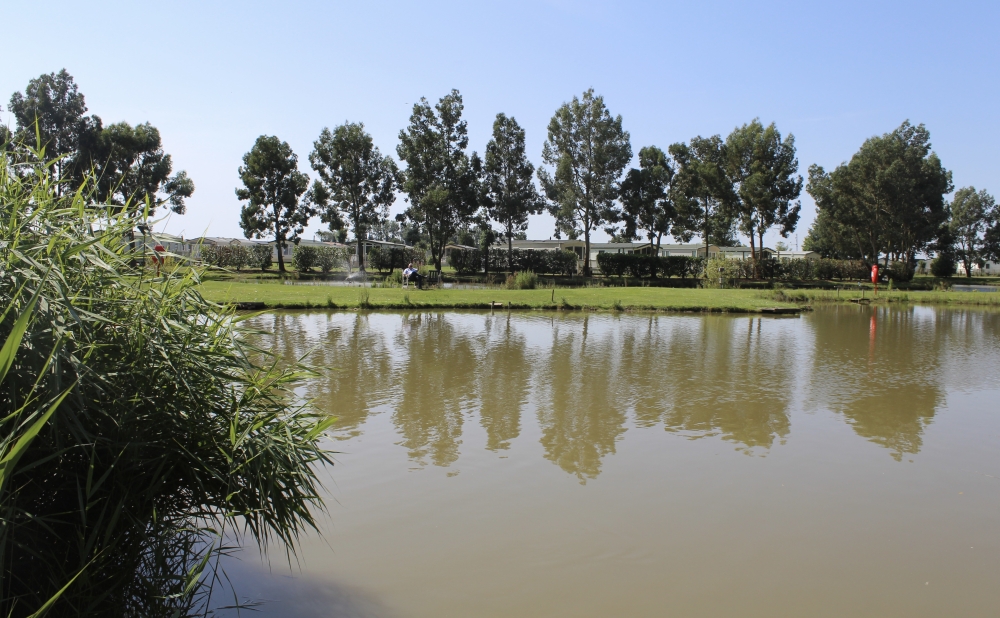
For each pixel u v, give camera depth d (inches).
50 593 136.6
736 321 889.5
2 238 140.2
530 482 263.6
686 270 1935.3
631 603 179.2
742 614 174.7
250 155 1852.9
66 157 166.9
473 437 320.8
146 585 151.7
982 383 472.1
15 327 109.4
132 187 1729.8
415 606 175.8
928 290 1788.9
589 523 227.1
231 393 169.8
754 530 224.4
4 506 123.6
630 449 306.3
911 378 489.4
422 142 1784.0
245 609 171.2
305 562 198.5
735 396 416.8
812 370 516.1
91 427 144.0
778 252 2600.9
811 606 179.5
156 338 156.1
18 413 117.0
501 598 180.5
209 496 160.6
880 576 195.6
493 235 2059.5
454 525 224.2
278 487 161.0
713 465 286.7
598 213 2053.4
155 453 153.0
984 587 190.4
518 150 2034.9
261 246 2014.0
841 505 246.4
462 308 968.3
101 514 137.8
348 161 1841.8
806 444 318.3
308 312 876.0
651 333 732.7
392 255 1980.8
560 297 1085.8
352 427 335.0
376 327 732.7
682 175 2033.7
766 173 1871.3
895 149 2069.4
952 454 307.0
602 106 2003.0
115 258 152.7
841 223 2215.8
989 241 3026.6
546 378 464.4
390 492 251.8
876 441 325.4
